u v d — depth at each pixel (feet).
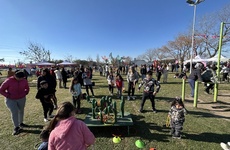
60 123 6.08
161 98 27.66
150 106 22.79
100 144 12.65
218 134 14.24
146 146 12.34
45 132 8.18
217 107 22.48
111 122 14.38
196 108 21.93
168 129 15.21
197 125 16.14
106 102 15.99
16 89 14.71
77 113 19.99
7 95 14.34
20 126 16.05
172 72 96.02
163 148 12.08
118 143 12.79
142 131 14.83
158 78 47.78
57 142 5.88
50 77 19.75
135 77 26.55
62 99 28.43
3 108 23.09
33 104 24.93
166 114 19.33
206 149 11.95
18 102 15.03
